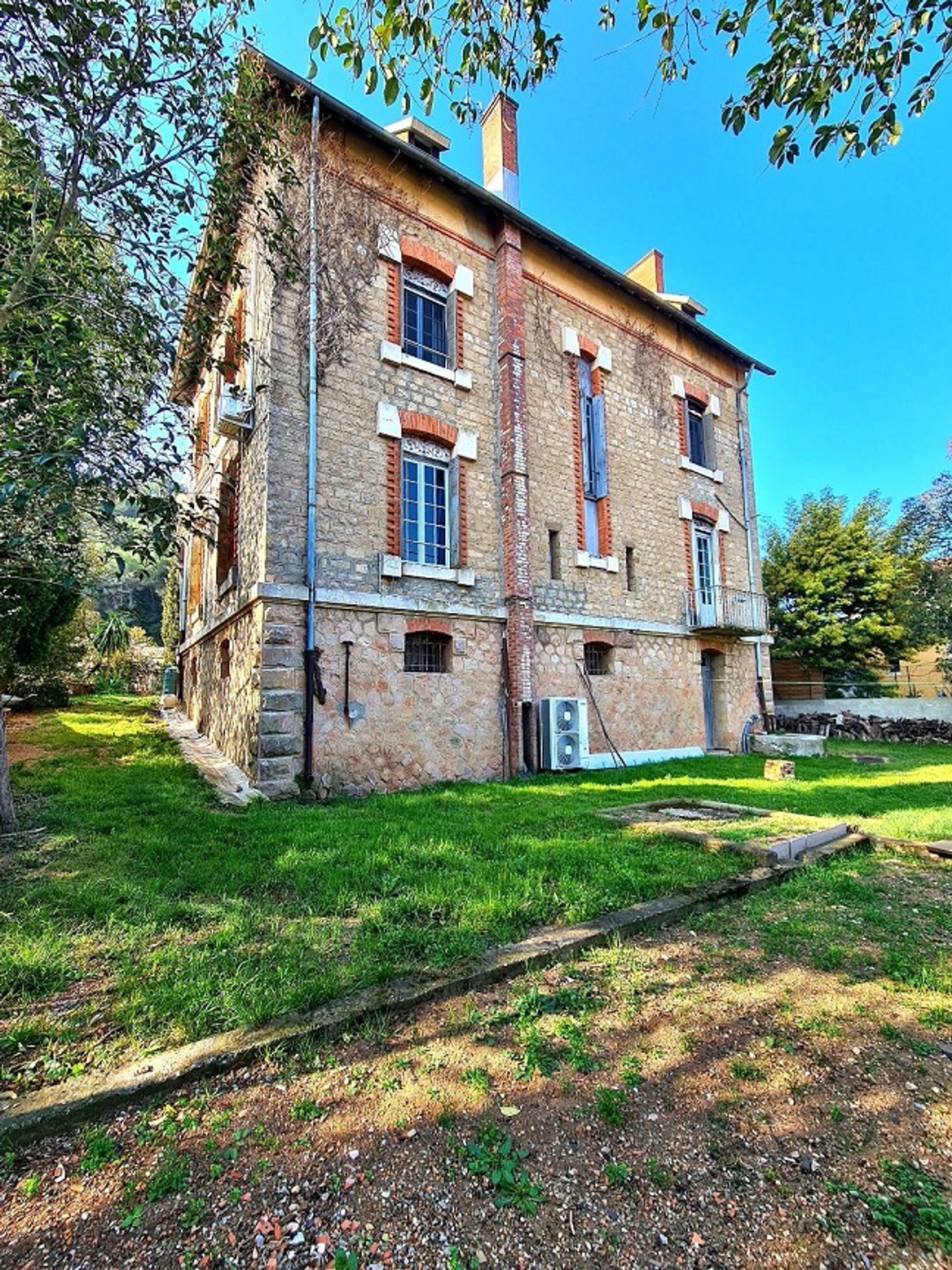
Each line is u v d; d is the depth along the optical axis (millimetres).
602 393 12047
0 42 3662
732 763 11391
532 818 5922
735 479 15188
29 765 7914
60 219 4000
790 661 21875
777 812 6605
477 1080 2189
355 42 3387
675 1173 1823
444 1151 1884
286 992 2604
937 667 18812
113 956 2969
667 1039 2479
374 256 8844
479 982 2824
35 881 3930
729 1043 2459
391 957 2959
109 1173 1790
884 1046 2467
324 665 7734
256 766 7215
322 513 7961
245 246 8672
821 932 3518
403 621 8539
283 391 7793
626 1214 1679
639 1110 2076
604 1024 2564
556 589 10641
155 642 29016
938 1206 1702
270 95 7680
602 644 11477
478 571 9531
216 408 10391
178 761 8484
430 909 3508
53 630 12727
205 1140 1916
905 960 3188
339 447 8203
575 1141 1935
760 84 3637
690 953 3232
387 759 8148
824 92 3508
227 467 9984
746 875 4293
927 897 4188
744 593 14242
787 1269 1527
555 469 10922
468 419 9734
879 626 19547
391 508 8609
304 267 7988
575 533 11078
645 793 7938
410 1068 2262
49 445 3693
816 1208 1707
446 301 10000
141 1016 2469
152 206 4520
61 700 14766
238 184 5176
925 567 17828
